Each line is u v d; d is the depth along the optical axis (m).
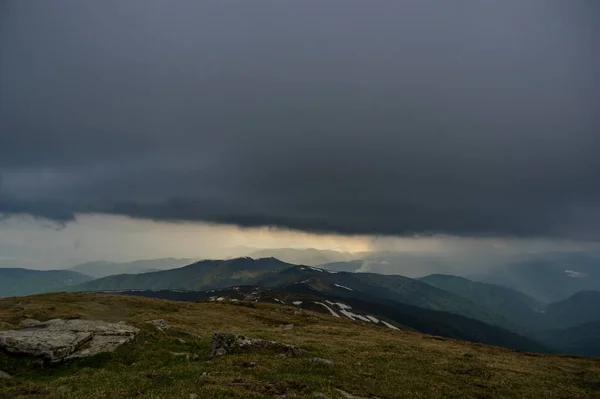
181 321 68.56
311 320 98.62
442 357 45.53
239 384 22.56
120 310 73.88
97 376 25.11
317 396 21.27
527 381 36.47
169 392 20.47
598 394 35.00
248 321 82.75
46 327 35.94
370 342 56.16
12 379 25.39
